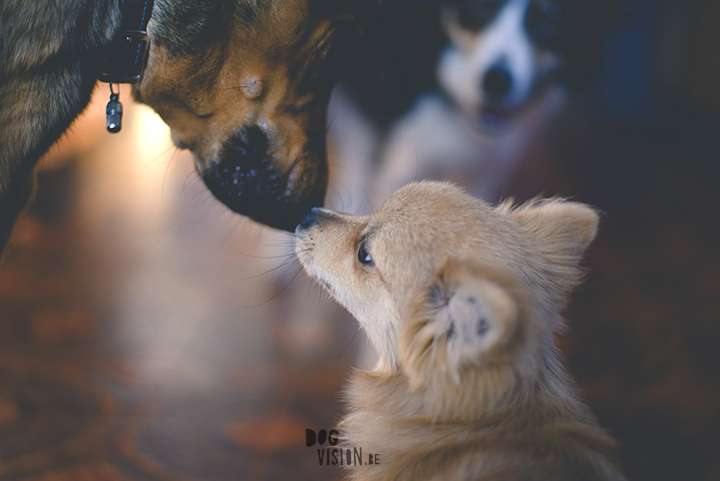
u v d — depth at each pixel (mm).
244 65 742
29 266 1175
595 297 1206
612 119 2201
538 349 661
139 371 966
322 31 747
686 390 968
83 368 959
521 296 635
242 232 1419
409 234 692
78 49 706
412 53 1107
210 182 775
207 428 888
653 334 1083
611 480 623
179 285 1182
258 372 984
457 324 628
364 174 1155
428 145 1177
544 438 634
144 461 840
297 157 773
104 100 1678
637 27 2119
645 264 1358
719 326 1099
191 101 749
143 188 1604
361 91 1117
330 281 739
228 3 724
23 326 1021
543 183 1691
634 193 1725
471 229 686
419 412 675
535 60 1200
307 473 839
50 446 847
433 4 1106
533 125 1303
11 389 913
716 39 2143
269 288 1208
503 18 1154
